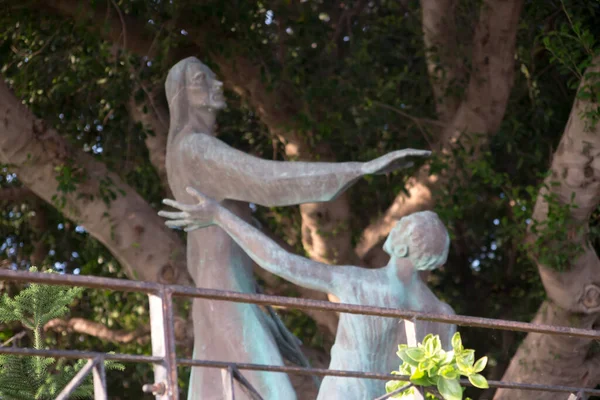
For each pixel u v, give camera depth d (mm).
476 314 19219
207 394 9172
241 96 16453
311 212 16250
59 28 15391
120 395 17844
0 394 6906
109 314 16797
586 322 14188
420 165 16438
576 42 14070
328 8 18984
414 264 8852
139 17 15172
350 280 8812
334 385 8617
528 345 14648
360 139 16922
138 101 15648
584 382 14609
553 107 17016
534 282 16312
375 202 18359
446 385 6246
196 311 9445
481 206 18406
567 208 13656
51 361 7133
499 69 15953
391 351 8711
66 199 14641
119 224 14773
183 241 16531
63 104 16438
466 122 16188
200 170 9469
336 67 17078
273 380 9047
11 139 14219
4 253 18109
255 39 15648
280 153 17906
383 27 17922
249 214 9648
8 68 16297
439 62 16719
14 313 7207
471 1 16969
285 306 6023
